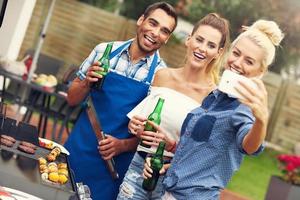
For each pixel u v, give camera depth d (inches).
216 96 118.2
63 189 103.9
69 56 485.4
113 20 484.1
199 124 117.5
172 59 483.2
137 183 131.4
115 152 140.0
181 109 128.4
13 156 115.0
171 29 137.6
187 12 496.4
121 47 141.0
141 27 138.3
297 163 317.7
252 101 107.0
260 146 112.6
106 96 140.1
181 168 118.7
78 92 144.8
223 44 128.3
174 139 128.7
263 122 107.5
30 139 132.3
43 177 106.9
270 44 115.2
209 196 118.1
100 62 138.5
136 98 139.3
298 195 319.9
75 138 143.5
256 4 499.8
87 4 485.4
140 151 131.6
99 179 141.4
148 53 139.9
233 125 115.3
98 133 140.7
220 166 117.7
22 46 465.4
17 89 293.0
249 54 115.0
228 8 500.7
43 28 285.6
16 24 328.2
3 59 284.5
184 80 131.6
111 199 142.4
